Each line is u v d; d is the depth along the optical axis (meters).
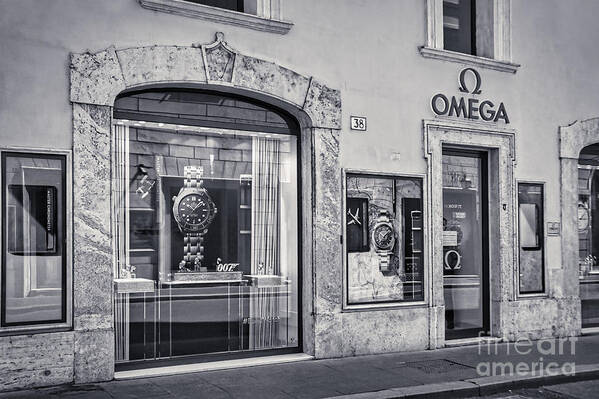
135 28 7.60
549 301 10.74
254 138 8.79
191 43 7.93
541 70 10.94
